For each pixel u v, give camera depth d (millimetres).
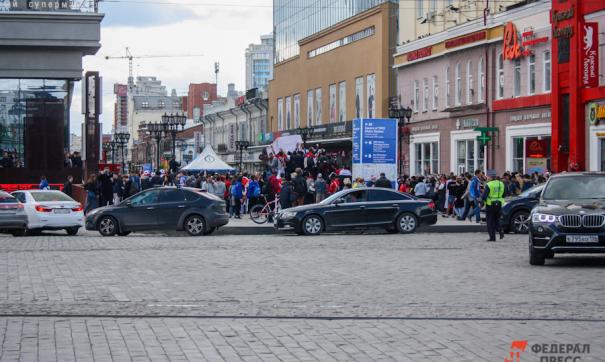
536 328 11516
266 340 10703
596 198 20094
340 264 20203
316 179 43812
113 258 21797
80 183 49562
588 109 41188
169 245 26453
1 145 48938
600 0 40281
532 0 47531
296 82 92938
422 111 60062
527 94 47125
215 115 125000
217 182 45594
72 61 49406
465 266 19703
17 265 19953
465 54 53500
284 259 21516
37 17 48344
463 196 39594
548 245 19156
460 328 11531
